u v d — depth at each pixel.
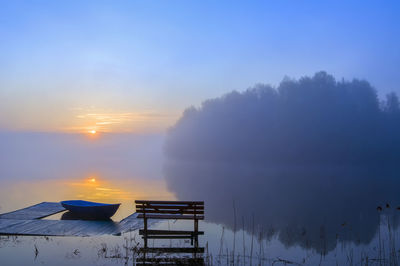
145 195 20.25
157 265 7.62
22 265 7.52
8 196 19.12
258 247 9.30
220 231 11.20
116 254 8.34
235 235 10.68
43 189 22.75
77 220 12.23
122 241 9.56
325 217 13.97
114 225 11.57
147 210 10.50
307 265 7.82
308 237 10.50
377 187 25.92
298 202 18.12
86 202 14.02
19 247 8.85
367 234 10.99
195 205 10.53
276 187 25.88
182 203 10.47
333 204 17.52
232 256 8.35
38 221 11.95
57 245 9.06
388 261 8.14
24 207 15.25
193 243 9.59
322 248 9.25
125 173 40.03
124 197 19.12
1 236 10.02
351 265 7.82
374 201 18.47
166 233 10.65
